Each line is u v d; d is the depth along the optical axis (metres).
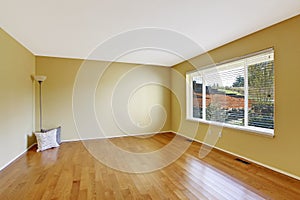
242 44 3.05
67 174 2.48
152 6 2.06
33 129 4.02
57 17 2.30
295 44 2.29
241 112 3.21
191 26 2.62
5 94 2.76
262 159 2.72
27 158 3.14
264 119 2.80
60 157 3.21
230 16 2.31
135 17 2.33
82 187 2.11
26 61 3.62
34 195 1.93
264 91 2.79
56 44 3.38
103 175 2.45
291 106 2.34
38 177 2.38
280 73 2.46
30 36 2.95
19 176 2.41
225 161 2.96
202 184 2.18
